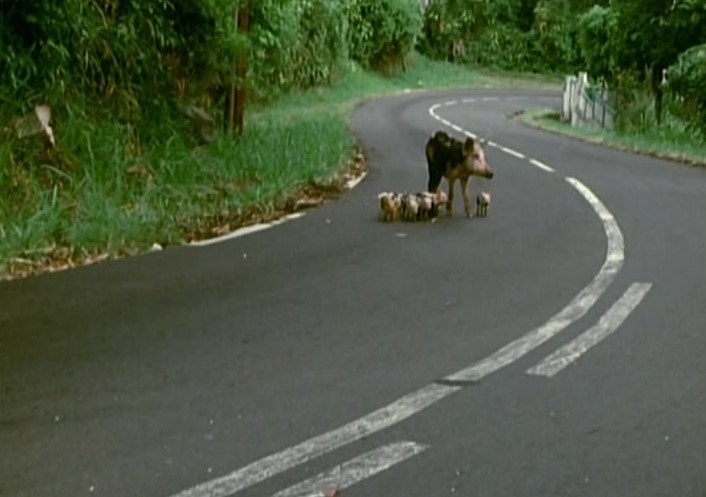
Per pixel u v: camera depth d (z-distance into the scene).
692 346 6.81
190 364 6.26
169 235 10.55
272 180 14.02
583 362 6.43
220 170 14.05
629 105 30.09
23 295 7.98
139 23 14.51
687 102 26.62
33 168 11.53
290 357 6.45
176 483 4.53
